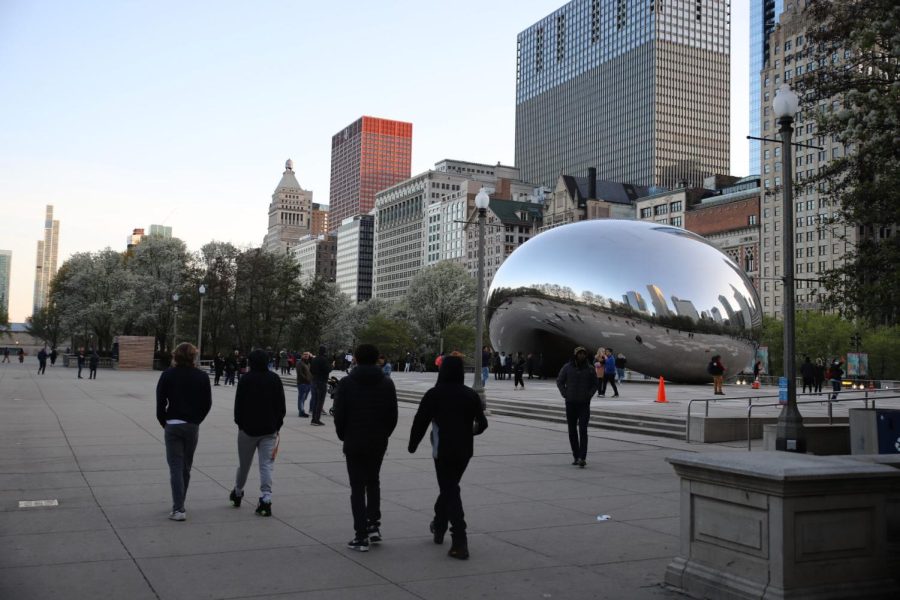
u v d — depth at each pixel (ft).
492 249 553.64
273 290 245.45
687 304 122.52
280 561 20.70
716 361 97.14
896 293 43.73
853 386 146.72
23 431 52.85
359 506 22.04
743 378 175.63
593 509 28.91
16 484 32.14
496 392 102.37
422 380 138.21
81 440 47.85
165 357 207.10
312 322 247.70
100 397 90.58
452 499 21.70
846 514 16.93
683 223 473.67
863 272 46.26
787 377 34.22
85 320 249.14
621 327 127.03
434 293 292.81
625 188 574.56
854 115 45.14
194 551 21.58
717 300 123.44
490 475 37.19
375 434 22.25
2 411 69.15
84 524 24.77
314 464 39.52
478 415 22.47
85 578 18.78
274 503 28.84
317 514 26.91
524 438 55.26
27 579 18.62
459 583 18.98
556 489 33.32
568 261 134.21
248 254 238.68
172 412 25.64
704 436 53.36
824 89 49.47
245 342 252.21
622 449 49.32
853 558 16.84
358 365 22.85
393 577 19.40
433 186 655.76
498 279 148.87
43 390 104.01
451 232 606.14
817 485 16.40
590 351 136.98
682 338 122.93
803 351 278.26
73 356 250.37
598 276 129.39
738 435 54.85
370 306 378.12
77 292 253.65
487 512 28.12
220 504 28.45
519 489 33.22
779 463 16.94
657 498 31.35
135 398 89.40
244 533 23.89
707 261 127.24
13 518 25.61
